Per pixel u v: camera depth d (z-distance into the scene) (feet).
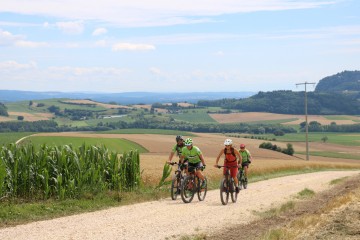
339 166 190.90
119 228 36.35
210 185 77.05
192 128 637.30
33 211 42.22
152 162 135.03
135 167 61.98
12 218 39.17
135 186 61.57
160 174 79.97
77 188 52.08
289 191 70.18
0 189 45.62
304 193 66.49
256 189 73.15
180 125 654.12
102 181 57.11
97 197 51.96
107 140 309.63
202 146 339.98
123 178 60.34
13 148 51.16
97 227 36.52
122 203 50.44
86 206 46.80
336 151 406.41
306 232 35.83
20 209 42.11
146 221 39.73
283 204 52.21
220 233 36.52
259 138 483.10
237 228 38.99
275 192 68.23
